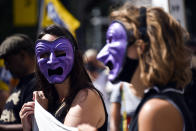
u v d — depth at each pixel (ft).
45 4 22.74
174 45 6.72
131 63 6.97
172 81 6.72
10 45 13.05
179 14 12.91
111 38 7.21
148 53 6.73
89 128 7.55
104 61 7.34
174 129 6.23
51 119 8.59
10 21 42.88
